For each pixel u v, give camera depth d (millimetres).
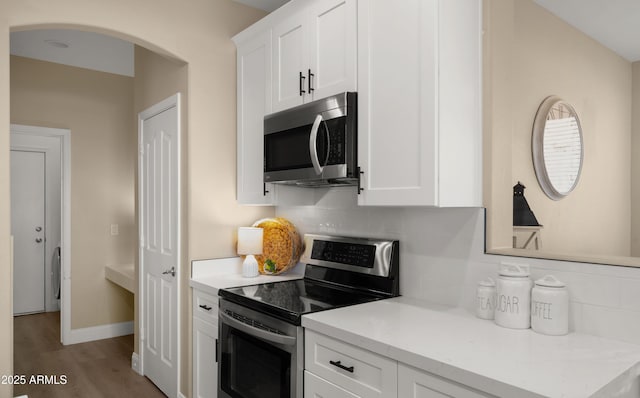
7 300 2061
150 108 3174
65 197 4137
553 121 1945
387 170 1780
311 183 2422
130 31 2467
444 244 1947
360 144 1895
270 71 2486
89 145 4293
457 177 1695
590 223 1878
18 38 3533
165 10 2594
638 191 1763
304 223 2803
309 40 2195
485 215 1793
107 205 4371
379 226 2262
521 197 1909
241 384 2133
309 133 2102
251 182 2686
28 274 5043
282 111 2293
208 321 2477
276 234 2725
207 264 2729
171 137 2879
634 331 1397
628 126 1818
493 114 1778
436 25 1612
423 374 1298
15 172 4949
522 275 1585
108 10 2398
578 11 1885
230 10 2865
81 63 4164
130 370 3434
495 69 1793
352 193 2436
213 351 2430
